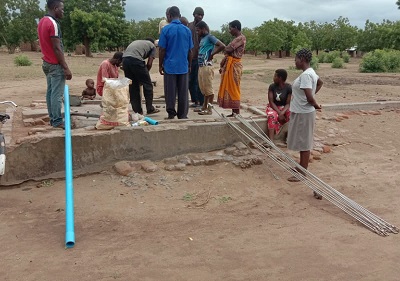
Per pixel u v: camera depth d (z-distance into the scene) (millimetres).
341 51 63844
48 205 5062
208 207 5094
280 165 6082
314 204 5297
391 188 5945
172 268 3676
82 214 4801
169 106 7137
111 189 5512
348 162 7062
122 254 3916
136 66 7379
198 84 8656
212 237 4301
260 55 77375
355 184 6059
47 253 3924
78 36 50531
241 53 7270
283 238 4301
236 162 6348
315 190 5410
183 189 5574
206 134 6660
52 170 5840
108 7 53312
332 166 6820
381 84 20406
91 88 10125
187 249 4031
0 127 7027
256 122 7203
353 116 10344
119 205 5062
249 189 5684
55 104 6426
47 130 6434
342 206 5086
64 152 5840
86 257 3850
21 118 7812
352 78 23953
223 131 6801
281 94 7207
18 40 56125
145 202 5168
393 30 49625
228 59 7207
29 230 4414
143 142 6227
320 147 7566
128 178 5793
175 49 6844
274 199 5422
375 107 11398
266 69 33281
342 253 4004
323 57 48438
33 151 5699
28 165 5711
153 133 6262
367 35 54844
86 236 4293
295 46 59469
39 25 6141
